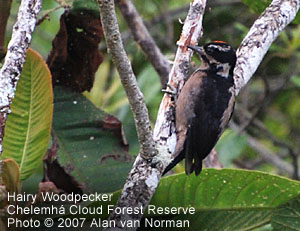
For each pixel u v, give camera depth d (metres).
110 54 6.59
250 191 8.16
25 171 8.15
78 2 10.24
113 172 9.52
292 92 17.45
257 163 16.98
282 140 17.62
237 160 16.50
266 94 15.06
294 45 14.89
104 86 13.30
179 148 9.23
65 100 10.18
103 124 9.84
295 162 14.95
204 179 8.07
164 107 8.91
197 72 10.13
